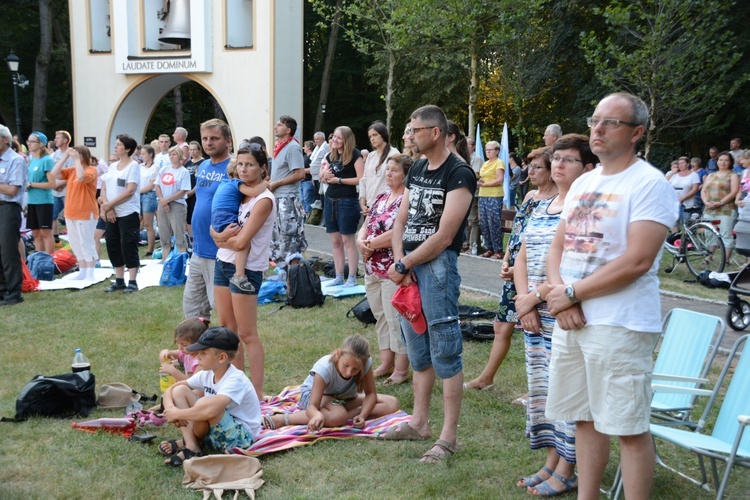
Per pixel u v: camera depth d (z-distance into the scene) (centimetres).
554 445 355
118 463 372
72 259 962
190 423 375
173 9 2178
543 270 356
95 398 460
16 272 757
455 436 393
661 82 1421
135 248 819
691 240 994
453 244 378
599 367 266
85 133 2303
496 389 505
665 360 402
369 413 436
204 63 2131
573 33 2102
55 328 651
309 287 741
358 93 3434
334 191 804
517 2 1516
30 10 2995
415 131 374
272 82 2109
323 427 422
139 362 551
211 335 378
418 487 352
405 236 390
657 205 256
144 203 1068
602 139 266
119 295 802
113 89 2262
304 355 580
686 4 1342
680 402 386
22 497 330
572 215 282
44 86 2592
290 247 805
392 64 1789
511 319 476
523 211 449
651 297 264
